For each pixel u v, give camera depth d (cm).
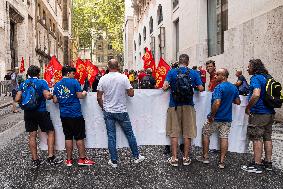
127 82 626
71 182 537
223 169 606
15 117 1337
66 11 5688
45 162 661
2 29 2238
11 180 548
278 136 848
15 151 756
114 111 621
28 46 2953
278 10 1036
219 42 1638
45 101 639
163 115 702
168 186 514
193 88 643
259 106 580
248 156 704
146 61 1223
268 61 1103
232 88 609
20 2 2728
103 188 507
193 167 620
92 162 642
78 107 626
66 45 5722
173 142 625
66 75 626
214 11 1700
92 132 686
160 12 2975
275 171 587
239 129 670
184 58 622
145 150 766
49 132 648
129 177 561
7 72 2294
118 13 5712
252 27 1214
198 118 685
